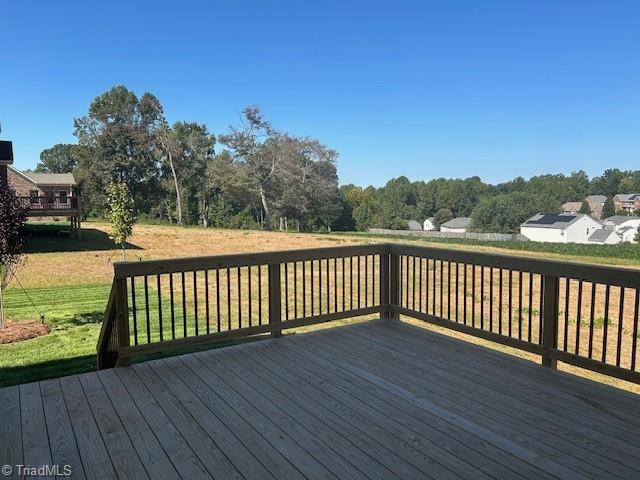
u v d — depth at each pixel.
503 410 2.53
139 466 1.97
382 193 78.56
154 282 11.37
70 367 4.82
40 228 22.03
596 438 2.21
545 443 2.16
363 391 2.79
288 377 3.04
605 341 2.84
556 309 3.15
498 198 64.69
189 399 2.69
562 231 52.69
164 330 6.48
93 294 9.81
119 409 2.55
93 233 22.73
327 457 2.03
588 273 2.90
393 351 3.58
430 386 2.88
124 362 3.27
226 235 25.67
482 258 3.61
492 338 3.55
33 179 34.22
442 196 75.69
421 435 2.23
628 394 2.74
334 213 45.72
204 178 48.09
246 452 2.08
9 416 2.47
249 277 3.86
